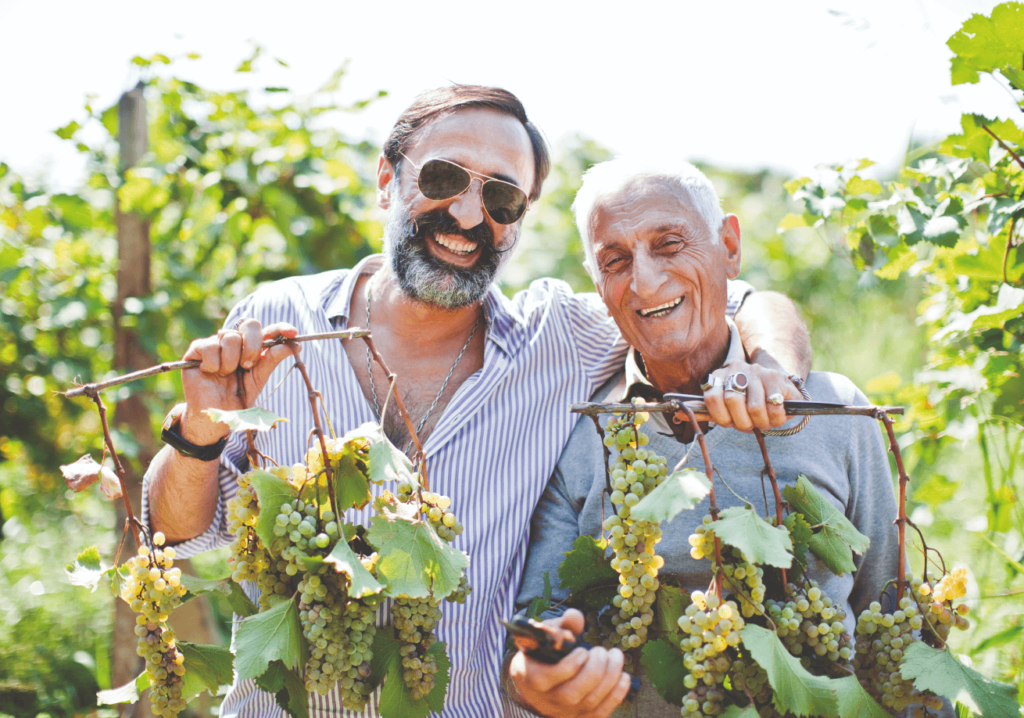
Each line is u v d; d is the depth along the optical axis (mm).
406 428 2170
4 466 5059
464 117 2127
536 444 2100
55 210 4145
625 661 1614
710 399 1480
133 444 3537
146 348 3662
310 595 1443
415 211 2133
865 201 2629
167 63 3771
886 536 1961
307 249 4141
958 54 2020
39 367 4273
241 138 4066
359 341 2256
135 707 3312
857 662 1524
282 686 1526
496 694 1992
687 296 1829
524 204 2156
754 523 1363
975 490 3635
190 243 4246
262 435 2111
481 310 2295
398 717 1555
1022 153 2193
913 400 2965
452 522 1558
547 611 1836
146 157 3873
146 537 1519
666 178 1833
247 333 1552
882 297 6594
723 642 1341
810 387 1983
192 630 3367
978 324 2309
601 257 1863
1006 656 2518
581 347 2229
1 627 3943
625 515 1466
